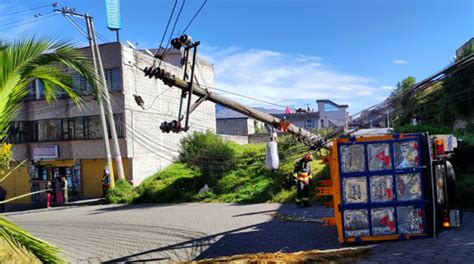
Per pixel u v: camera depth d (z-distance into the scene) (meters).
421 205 8.89
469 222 10.24
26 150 30.33
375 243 8.97
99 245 11.78
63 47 6.66
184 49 8.97
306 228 11.76
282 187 19.30
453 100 17.83
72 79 7.26
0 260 6.80
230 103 9.98
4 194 26.41
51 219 19.09
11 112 6.66
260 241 10.55
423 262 7.18
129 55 27.89
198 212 17.33
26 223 18.14
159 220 15.86
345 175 9.12
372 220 9.05
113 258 10.06
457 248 7.86
